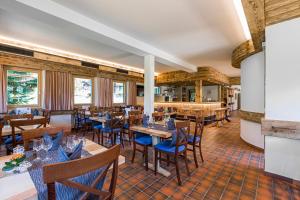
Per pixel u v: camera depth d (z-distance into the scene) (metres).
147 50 4.44
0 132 2.25
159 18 3.05
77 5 2.62
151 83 4.68
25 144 1.71
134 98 8.73
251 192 2.18
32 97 5.23
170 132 2.59
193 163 3.09
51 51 5.23
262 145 3.81
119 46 3.96
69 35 3.91
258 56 3.95
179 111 7.64
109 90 7.41
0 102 4.45
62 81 5.75
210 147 4.09
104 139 4.80
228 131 6.03
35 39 4.21
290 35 2.33
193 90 13.03
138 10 2.78
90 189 0.93
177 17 3.01
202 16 2.97
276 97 2.46
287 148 2.43
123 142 4.44
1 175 1.08
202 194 2.13
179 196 2.09
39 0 2.36
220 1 2.52
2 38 4.17
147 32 3.67
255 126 4.02
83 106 6.56
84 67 6.33
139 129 2.86
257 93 3.97
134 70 8.40
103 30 3.28
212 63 6.78
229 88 13.23
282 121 2.38
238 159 3.29
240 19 3.06
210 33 3.72
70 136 1.87
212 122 7.77
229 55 5.53
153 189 2.24
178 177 2.36
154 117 4.15
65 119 5.86
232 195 2.12
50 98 5.42
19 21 3.17
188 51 5.07
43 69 5.28
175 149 2.44
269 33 2.49
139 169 2.84
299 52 2.28
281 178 2.48
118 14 2.90
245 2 2.16
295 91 2.31
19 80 4.98
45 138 1.58
